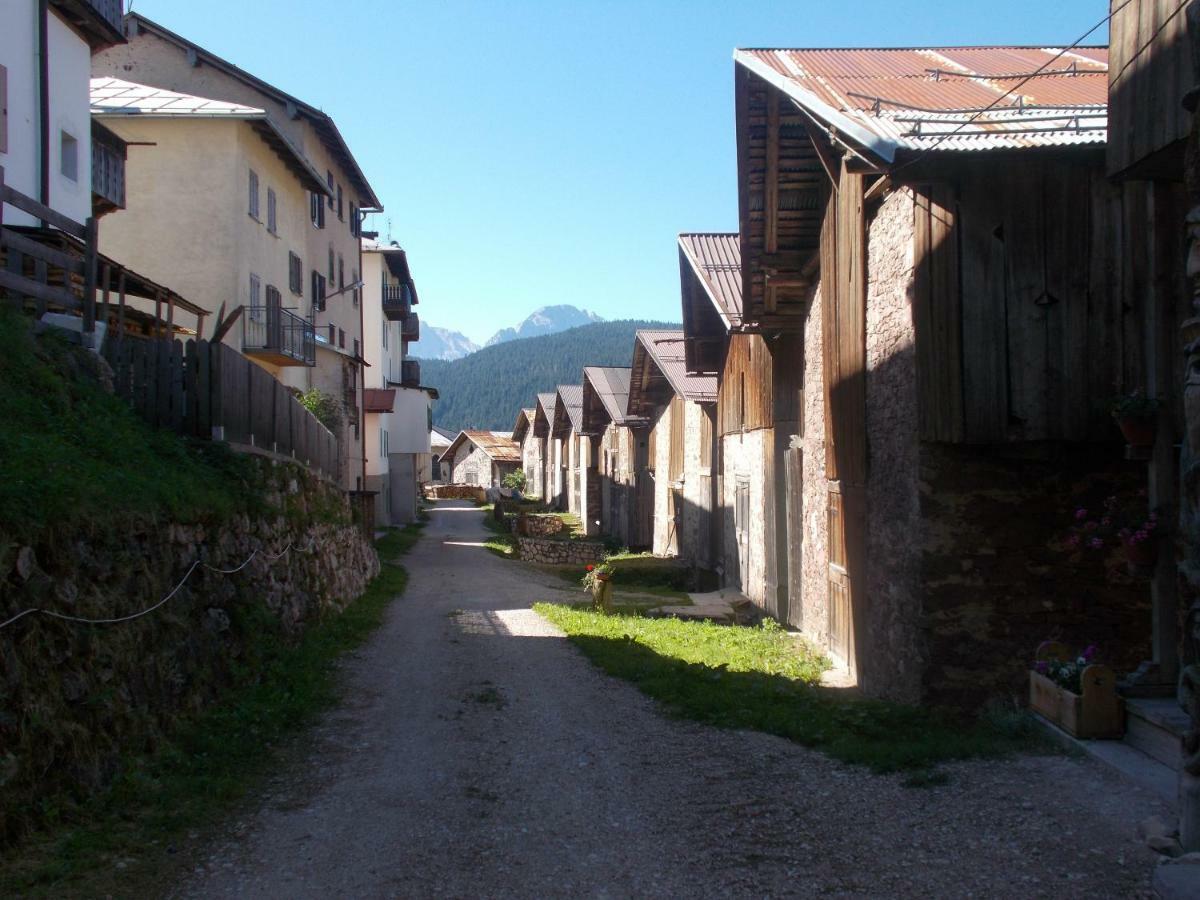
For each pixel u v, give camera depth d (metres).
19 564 5.46
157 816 5.67
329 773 6.93
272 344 22.53
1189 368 4.73
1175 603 6.88
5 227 10.66
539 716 8.80
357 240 34.88
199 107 20.97
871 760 6.84
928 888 4.62
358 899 4.73
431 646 12.73
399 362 48.56
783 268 13.58
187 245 20.89
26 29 13.59
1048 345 8.54
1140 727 6.40
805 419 14.44
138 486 7.61
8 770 4.91
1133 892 4.37
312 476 14.89
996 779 6.18
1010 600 8.79
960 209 8.57
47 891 4.57
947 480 8.80
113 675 6.32
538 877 5.00
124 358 10.40
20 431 7.22
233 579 9.53
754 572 18.55
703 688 9.69
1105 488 8.83
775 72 9.95
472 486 65.88
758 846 5.34
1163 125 5.85
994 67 11.13
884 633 9.98
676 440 27.56
